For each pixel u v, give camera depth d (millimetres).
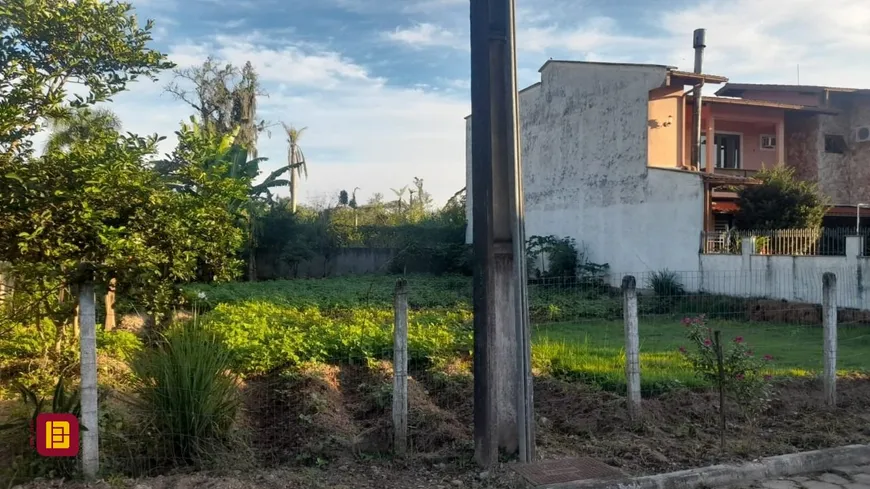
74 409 5418
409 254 32656
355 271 33938
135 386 6125
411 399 7543
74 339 9320
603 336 12742
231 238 6953
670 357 10141
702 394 7809
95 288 5441
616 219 24234
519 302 5832
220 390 6035
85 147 5723
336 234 33875
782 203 20531
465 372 9109
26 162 5367
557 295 18344
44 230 5410
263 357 9461
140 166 5875
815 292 16422
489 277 5812
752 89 28531
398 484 5324
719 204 23031
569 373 9219
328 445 6305
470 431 6816
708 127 25219
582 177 26172
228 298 19781
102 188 5414
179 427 5695
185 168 6316
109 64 5918
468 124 33188
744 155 27203
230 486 4992
